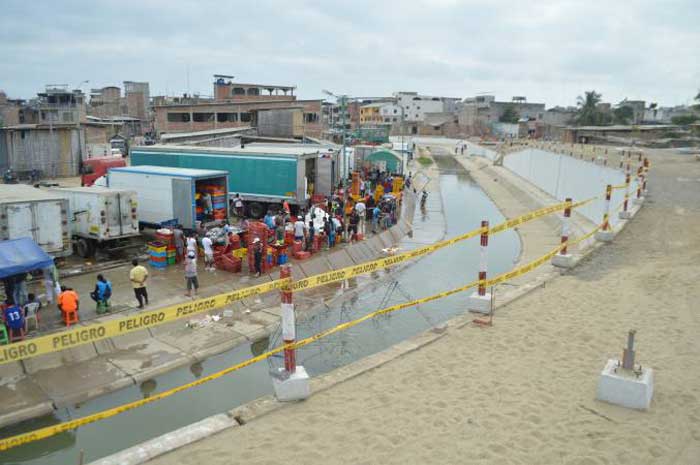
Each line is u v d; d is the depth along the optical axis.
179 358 12.91
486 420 7.38
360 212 25.94
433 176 61.69
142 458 6.57
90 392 11.27
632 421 7.25
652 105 115.06
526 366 9.11
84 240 18.97
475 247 27.84
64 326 13.12
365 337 14.73
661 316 11.27
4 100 75.44
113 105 98.25
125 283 16.69
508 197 47.47
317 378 8.80
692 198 26.06
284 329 7.98
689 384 8.25
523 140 89.12
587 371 8.85
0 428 10.02
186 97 90.75
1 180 38.22
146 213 21.98
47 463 9.41
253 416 7.58
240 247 19.56
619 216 22.17
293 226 21.55
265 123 52.72
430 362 9.39
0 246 12.46
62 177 41.28
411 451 6.68
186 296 15.72
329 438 7.00
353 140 65.12
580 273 14.98
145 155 31.03
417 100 141.00
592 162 32.88
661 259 15.78
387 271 22.20
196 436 7.03
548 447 6.69
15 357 5.20
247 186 28.48
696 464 6.30
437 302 18.11
